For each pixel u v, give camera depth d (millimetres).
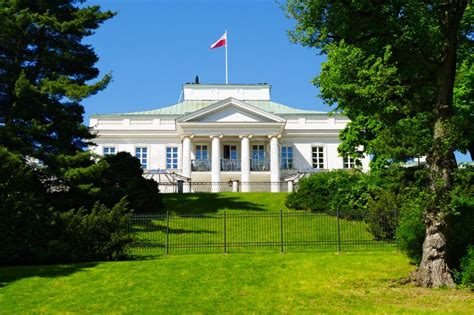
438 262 15070
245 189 50094
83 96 26625
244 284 16062
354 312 12836
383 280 16188
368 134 32031
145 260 20219
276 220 31016
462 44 19094
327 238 25891
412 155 15570
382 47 16750
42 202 24328
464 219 15766
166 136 53656
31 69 27953
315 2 16297
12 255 19250
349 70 16328
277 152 51281
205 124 50781
